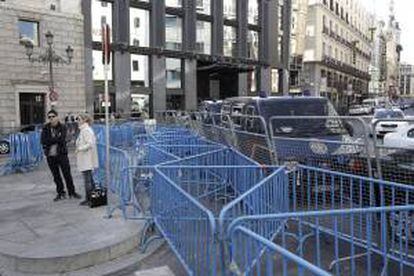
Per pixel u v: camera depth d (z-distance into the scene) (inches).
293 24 2431.1
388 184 229.6
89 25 1300.4
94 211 318.0
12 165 519.5
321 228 236.1
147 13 1485.0
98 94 1344.7
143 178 302.2
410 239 218.7
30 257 232.1
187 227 195.9
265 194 224.2
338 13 3053.6
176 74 1572.3
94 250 239.6
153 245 264.1
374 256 225.6
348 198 257.1
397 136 401.7
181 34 1578.5
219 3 1683.1
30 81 1143.6
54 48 1198.3
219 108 665.0
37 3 1184.2
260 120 390.0
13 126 1064.8
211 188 301.9
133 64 1453.0
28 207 339.0
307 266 108.6
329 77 2847.0
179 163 307.4
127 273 232.1
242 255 141.8
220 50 1690.5
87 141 340.2
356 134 374.0
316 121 410.6
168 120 1070.4
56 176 362.9
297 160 312.5
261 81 1893.5
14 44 1117.7
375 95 3649.1
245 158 327.6
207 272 167.2
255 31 1878.7
